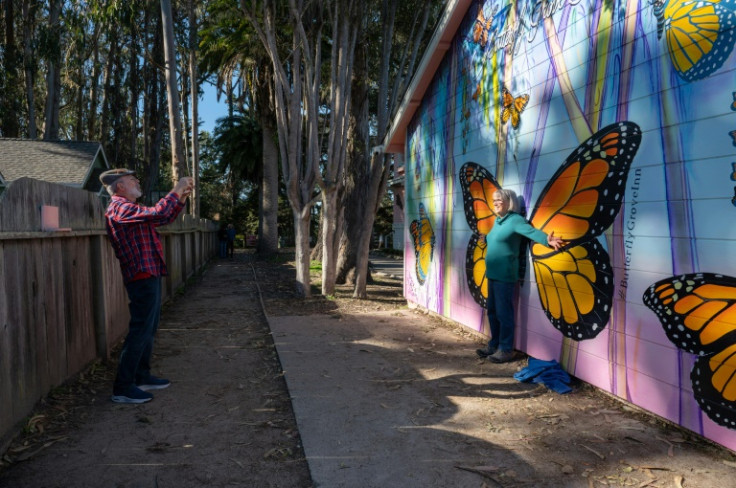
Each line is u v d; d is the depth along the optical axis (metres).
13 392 3.22
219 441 3.28
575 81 4.33
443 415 3.68
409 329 6.75
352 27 9.88
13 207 3.25
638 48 3.63
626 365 3.74
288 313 8.05
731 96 2.92
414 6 12.31
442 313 7.29
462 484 2.71
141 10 25.77
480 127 6.04
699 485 2.68
